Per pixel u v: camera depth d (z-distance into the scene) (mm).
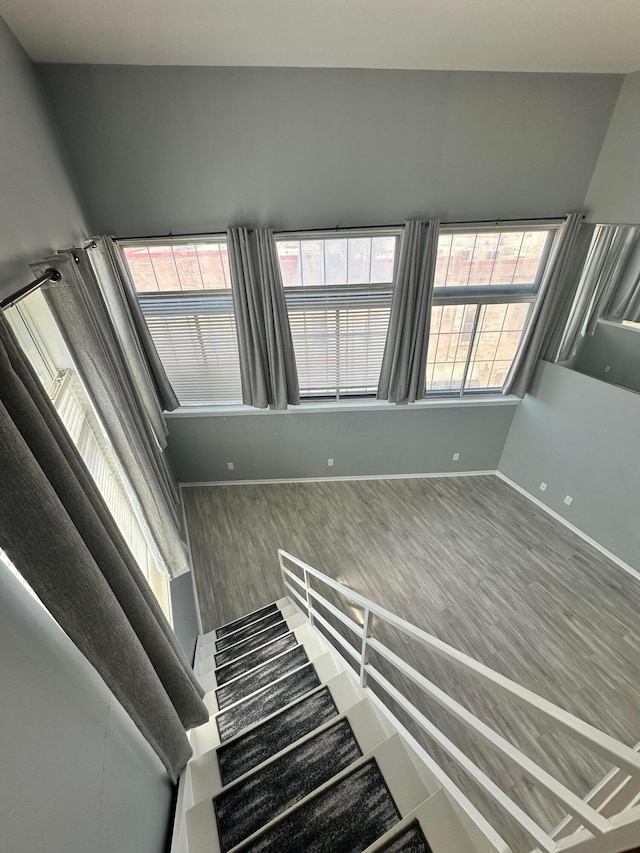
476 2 1870
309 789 1423
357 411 4418
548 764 2238
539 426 4242
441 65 2680
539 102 2951
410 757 1414
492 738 888
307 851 1208
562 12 1963
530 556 3734
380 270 3615
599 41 2309
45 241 2055
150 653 1290
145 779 1218
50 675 855
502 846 1091
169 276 3525
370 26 2102
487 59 2576
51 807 734
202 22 2018
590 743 632
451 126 2988
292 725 1743
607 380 3623
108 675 996
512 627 3049
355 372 4234
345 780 1345
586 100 2969
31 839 655
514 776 2201
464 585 3443
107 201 3002
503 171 3193
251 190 3092
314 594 2301
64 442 1135
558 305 3814
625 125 2959
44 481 863
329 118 2881
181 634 2637
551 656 2832
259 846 1227
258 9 1898
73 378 1938
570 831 950
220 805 1406
